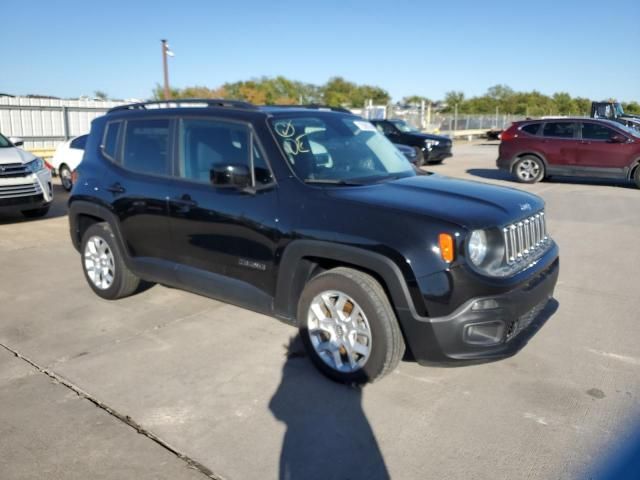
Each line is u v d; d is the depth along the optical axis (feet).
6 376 12.71
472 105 217.77
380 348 11.29
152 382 12.37
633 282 19.36
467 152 84.89
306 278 12.75
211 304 17.26
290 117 13.93
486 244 11.09
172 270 15.10
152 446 10.05
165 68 87.15
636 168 42.52
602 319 15.88
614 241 25.39
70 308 17.06
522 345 11.37
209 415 11.03
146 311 16.72
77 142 43.78
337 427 10.57
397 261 10.80
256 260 13.03
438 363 11.10
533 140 45.78
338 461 9.59
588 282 19.34
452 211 11.15
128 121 16.53
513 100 222.69
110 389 12.08
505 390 11.86
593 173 43.88
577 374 12.58
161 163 15.37
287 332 15.03
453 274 10.57
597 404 11.28
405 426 10.58
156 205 15.10
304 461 9.60
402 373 12.64
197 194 14.11
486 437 10.20
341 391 11.89
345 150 14.19
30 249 24.64
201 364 13.20
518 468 9.34
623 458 9.55
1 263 22.31
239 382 12.32
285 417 10.93
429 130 119.03
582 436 10.19
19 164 29.32
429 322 10.71
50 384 12.33
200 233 14.10
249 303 13.51
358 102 223.92
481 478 9.11
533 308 11.96
